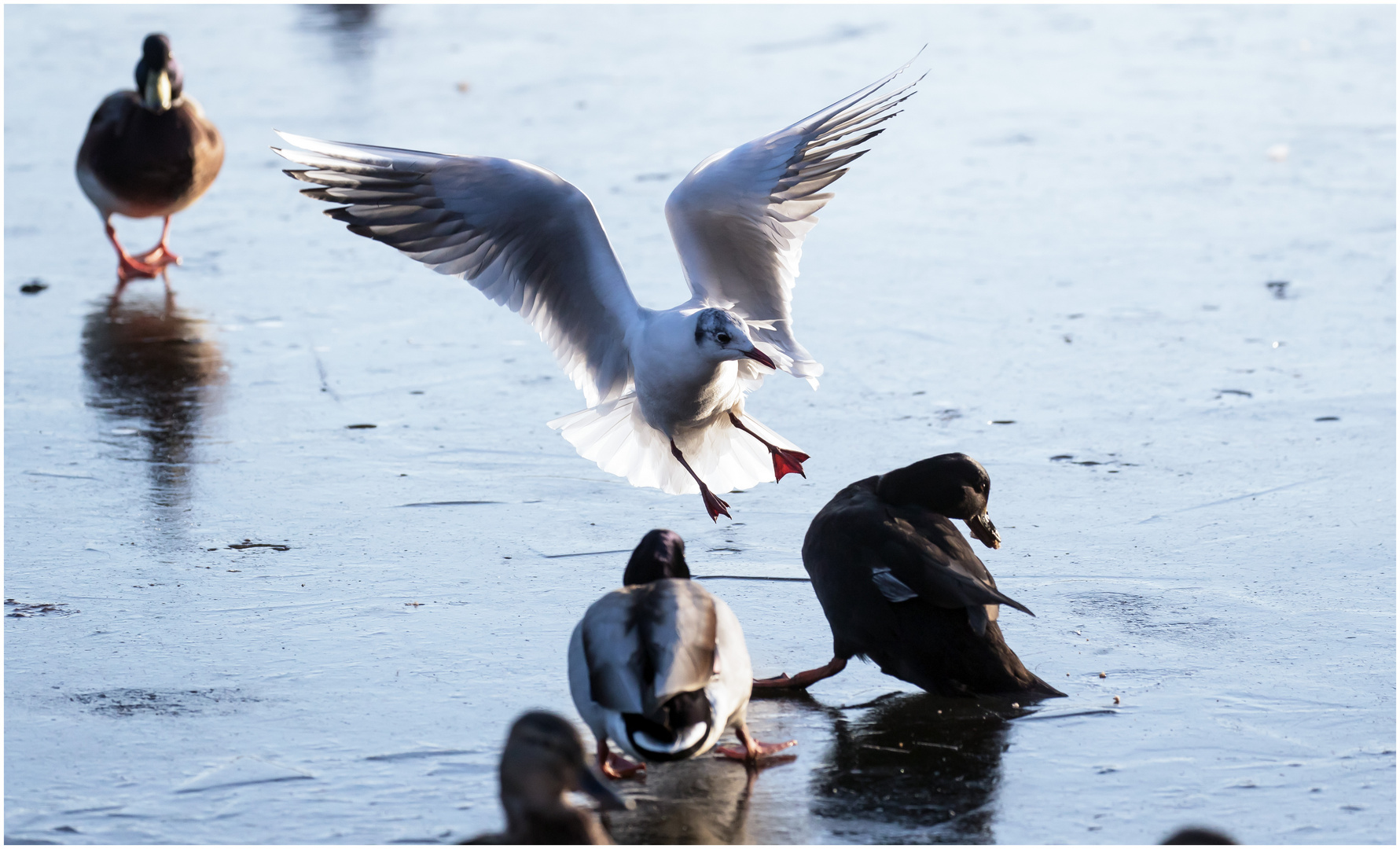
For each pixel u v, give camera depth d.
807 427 14.16
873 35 37.62
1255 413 14.13
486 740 8.45
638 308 10.52
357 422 14.53
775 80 31.70
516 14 42.16
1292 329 16.69
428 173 10.18
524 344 17.27
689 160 24.83
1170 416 14.12
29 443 13.84
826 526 9.36
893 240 21.12
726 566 11.05
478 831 7.47
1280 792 7.75
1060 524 11.59
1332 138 26.12
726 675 7.72
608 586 10.67
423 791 7.88
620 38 37.81
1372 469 12.62
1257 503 11.92
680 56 35.00
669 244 20.25
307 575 10.84
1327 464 12.77
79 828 7.48
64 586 10.62
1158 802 7.69
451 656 9.52
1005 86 31.66
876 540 9.10
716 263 10.84
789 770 8.16
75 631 9.85
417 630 9.91
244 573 10.87
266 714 8.73
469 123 28.02
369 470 13.18
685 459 11.05
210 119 28.83
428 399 15.28
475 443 13.95
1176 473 12.63
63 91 31.61
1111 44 36.25
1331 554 10.89
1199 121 27.89
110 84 32.22
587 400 11.24
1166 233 20.89
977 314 17.67
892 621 9.04
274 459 13.45
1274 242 20.20
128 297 19.17
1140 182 23.77
